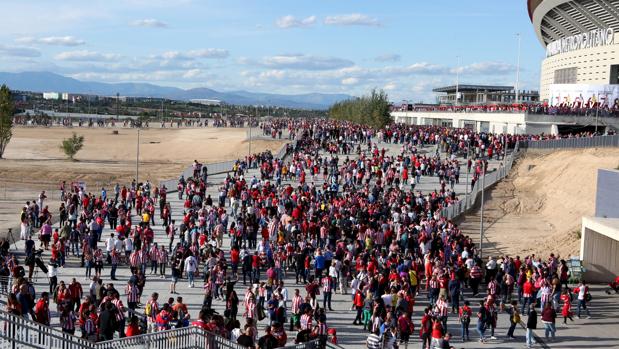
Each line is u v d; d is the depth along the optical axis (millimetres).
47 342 16734
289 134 97875
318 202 41750
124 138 127125
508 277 29250
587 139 61500
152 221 40000
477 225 49156
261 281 29094
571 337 25297
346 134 76688
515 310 24781
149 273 30547
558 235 44750
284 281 29969
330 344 20344
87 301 19766
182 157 96688
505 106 100438
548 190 56812
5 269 24688
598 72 96312
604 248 34656
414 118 150500
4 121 89000
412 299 24281
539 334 25609
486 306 24312
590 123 82438
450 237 33750
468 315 24438
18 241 35750
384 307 22766
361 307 24875
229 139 111125
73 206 36250
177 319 19906
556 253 41188
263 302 23844
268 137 98812
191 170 60812
